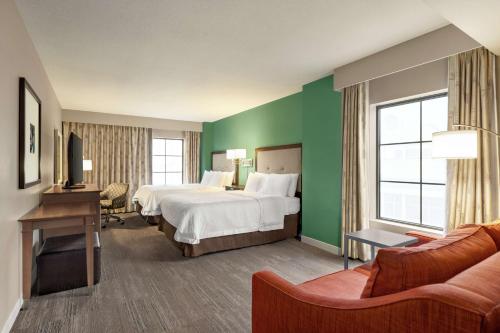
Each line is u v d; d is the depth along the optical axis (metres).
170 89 4.64
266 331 1.47
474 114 2.41
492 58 2.33
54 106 4.71
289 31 2.65
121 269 3.19
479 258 1.30
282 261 3.49
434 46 2.63
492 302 0.81
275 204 4.29
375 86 3.37
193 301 2.45
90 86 4.43
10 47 2.04
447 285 0.91
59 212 2.68
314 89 4.18
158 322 2.11
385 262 1.14
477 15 1.72
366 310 1.04
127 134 7.11
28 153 2.54
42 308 2.30
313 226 4.18
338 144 3.79
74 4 2.20
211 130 8.12
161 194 5.33
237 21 2.47
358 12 2.32
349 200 3.56
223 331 2.01
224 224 3.81
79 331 1.99
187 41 2.86
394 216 3.49
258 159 5.83
